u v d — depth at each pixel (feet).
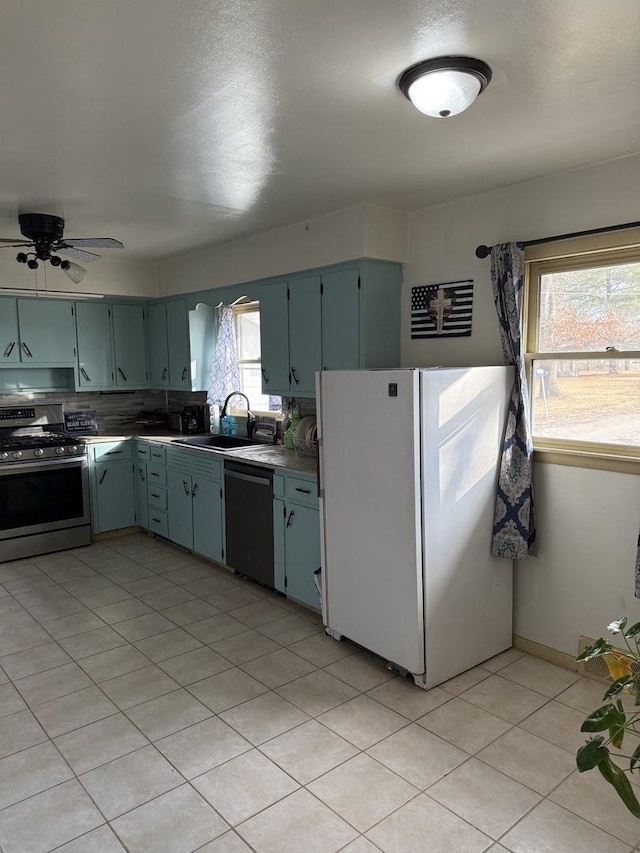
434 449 8.71
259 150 8.07
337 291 11.65
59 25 4.99
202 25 5.03
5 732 8.04
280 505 11.96
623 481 8.80
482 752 7.55
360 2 4.72
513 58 5.67
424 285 11.35
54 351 16.11
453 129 7.38
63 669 9.66
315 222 11.83
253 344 16.02
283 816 6.51
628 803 4.64
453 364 11.03
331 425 9.87
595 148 8.13
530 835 6.25
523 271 9.55
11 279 14.71
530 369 9.94
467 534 9.30
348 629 10.09
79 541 15.89
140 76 5.96
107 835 6.27
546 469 9.69
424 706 8.57
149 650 10.27
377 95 6.42
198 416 17.16
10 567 14.43
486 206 10.21
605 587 9.12
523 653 10.17
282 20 4.97
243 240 13.76
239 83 6.10
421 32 5.18
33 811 6.62
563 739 7.82
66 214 11.45
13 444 15.16
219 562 14.01
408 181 9.53
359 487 9.46
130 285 16.72
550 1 4.72
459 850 6.06
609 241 8.65
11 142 7.73
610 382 9.04
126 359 17.57
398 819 6.46
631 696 8.67
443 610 9.08
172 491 15.46
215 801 6.75
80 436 16.96
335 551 10.12
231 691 8.98
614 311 8.91
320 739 7.84
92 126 7.22
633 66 5.84
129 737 7.91
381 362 11.57
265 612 11.78
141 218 11.79
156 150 8.07
